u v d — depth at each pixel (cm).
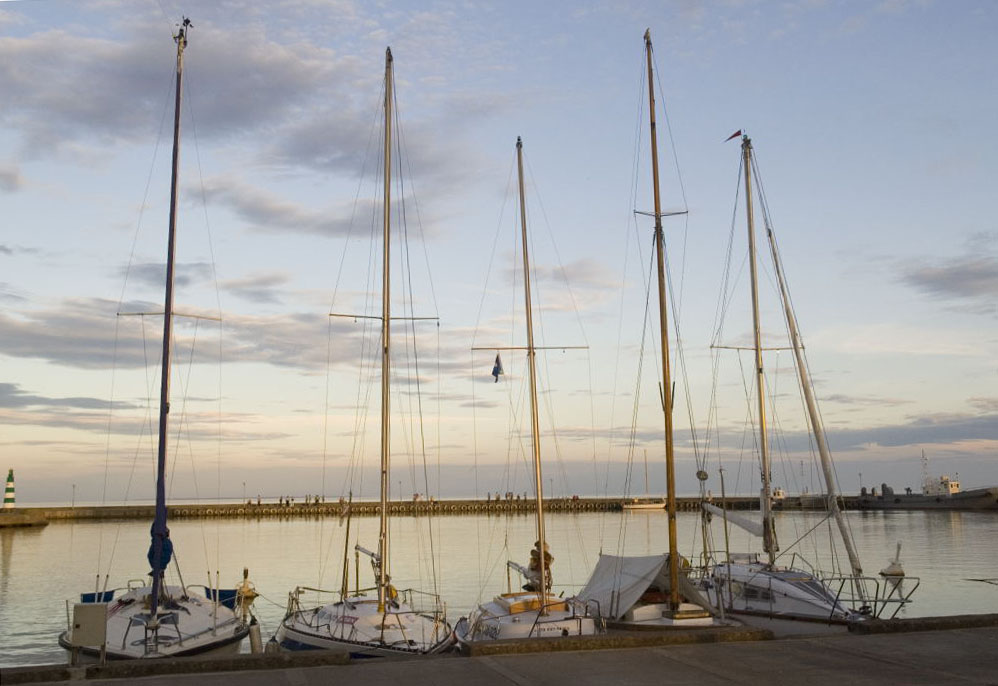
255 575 5712
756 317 3750
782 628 2488
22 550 7900
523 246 2883
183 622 2491
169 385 2469
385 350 2656
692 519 13225
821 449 3269
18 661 2864
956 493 13525
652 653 1376
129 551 7762
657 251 2328
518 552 7319
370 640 2267
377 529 11306
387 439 2584
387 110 2759
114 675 1205
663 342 2283
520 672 1241
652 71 2419
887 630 1539
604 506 15412
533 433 2708
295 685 1161
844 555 6619
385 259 2694
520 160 2927
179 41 2630
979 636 1485
